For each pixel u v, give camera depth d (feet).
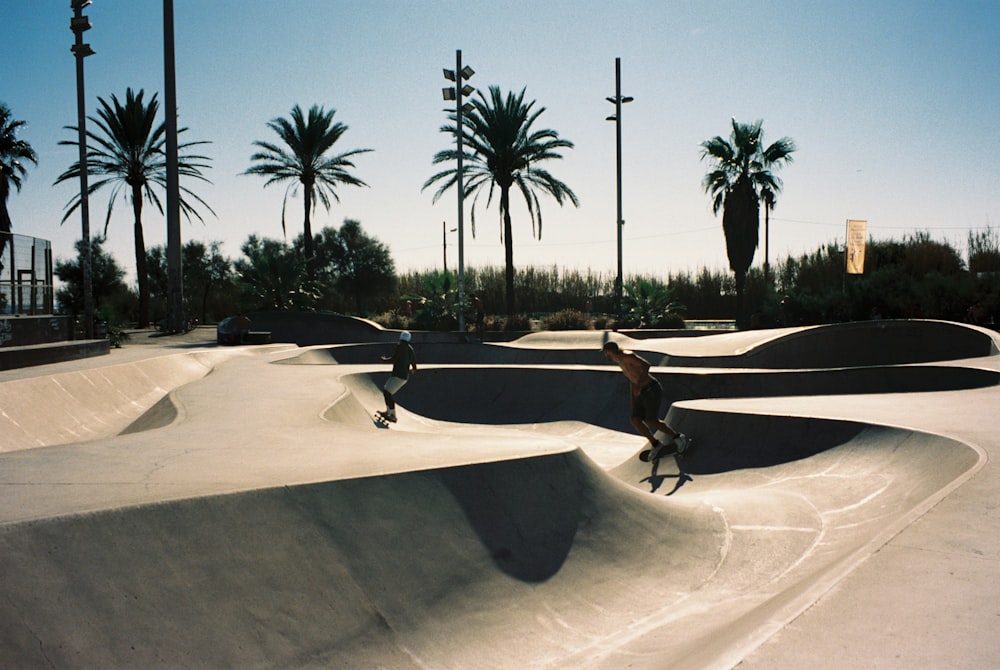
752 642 7.99
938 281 90.74
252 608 11.41
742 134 100.78
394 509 14.61
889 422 24.63
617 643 12.65
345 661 11.34
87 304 67.92
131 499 12.58
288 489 13.76
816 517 19.33
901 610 8.76
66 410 32.71
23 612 9.68
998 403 29.32
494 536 15.30
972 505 13.51
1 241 49.88
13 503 12.59
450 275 98.94
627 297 97.40
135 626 10.31
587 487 18.07
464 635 12.65
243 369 46.83
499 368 46.88
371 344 66.54
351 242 161.07
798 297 97.81
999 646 7.72
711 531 18.28
